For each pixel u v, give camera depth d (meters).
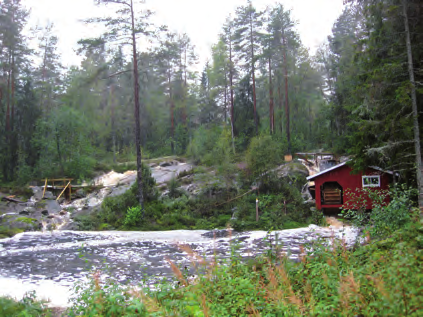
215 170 32.62
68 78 59.94
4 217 26.48
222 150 33.97
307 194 28.44
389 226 8.26
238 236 20.77
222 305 5.99
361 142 18.86
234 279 6.92
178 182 34.69
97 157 53.62
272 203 26.92
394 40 17.77
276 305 5.36
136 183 29.08
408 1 16.70
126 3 28.12
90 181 42.00
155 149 61.44
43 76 60.44
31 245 19.66
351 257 6.83
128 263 14.87
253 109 49.78
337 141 34.28
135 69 28.91
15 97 52.78
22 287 11.60
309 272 7.10
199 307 5.50
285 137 47.34
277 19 49.88
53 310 8.57
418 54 17.09
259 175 29.67
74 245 19.44
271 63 50.97
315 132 48.97
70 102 43.31
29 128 48.16
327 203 24.94
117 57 29.72
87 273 13.40
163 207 28.05
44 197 34.59
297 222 24.08
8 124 47.75
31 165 44.72
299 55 52.84
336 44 48.56
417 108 17.23
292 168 32.44
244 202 27.36
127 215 26.11
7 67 51.56
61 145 43.78
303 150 46.47
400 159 17.42
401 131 17.00
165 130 64.25
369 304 4.36
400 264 4.66
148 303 5.51
